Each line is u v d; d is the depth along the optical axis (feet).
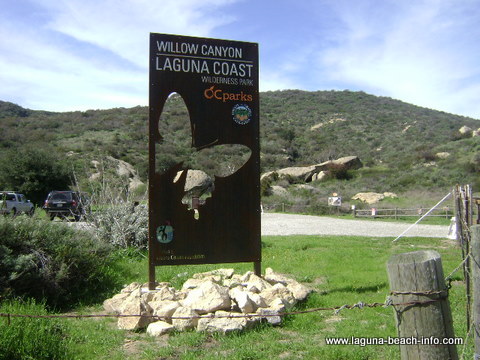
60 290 22.49
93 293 24.41
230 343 16.84
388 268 10.78
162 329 17.97
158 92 23.57
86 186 77.71
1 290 20.39
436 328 10.17
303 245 42.06
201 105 24.12
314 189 128.16
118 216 36.65
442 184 121.19
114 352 16.43
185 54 24.00
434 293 10.16
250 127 24.73
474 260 10.80
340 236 51.44
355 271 30.30
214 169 127.24
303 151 193.16
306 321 19.38
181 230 23.58
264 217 86.02
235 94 24.59
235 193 24.49
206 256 23.89
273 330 18.30
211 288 19.79
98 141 167.22
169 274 28.66
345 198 116.16
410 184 127.03
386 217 87.10
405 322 10.40
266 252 37.78
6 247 21.80
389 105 274.16
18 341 14.88
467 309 16.43
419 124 224.94
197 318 18.01
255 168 24.80
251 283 23.18
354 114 250.57
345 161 153.28
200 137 24.08
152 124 23.38
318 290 25.49
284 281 24.77
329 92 305.94
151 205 23.24
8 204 71.46
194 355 15.76
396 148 184.96
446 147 160.25
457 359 10.34
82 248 25.29
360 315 20.52
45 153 105.09
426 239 48.44
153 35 23.65
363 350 16.14
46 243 24.06
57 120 214.90
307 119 244.22
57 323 18.04
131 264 31.12
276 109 263.29
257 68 24.97
